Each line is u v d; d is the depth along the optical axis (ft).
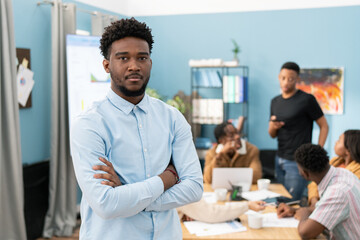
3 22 10.46
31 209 12.32
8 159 10.93
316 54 17.75
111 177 3.69
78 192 15.10
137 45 3.66
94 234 3.88
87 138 3.75
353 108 17.58
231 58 18.56
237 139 10.71
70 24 12.88
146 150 3.95
